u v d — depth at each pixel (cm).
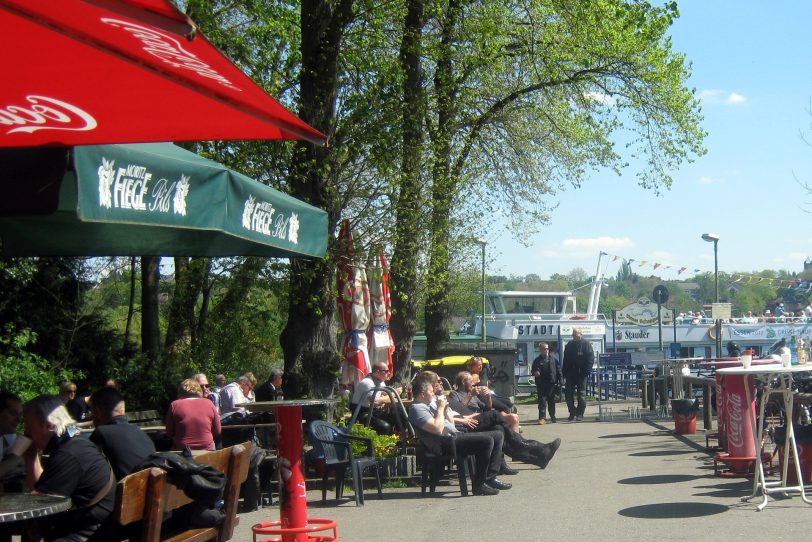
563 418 2298
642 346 5066
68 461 545
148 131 453
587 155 2561
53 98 420
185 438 986
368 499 1059
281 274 1347
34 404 637
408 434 1243
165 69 340
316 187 1312
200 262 1847
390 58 1659
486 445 1062
